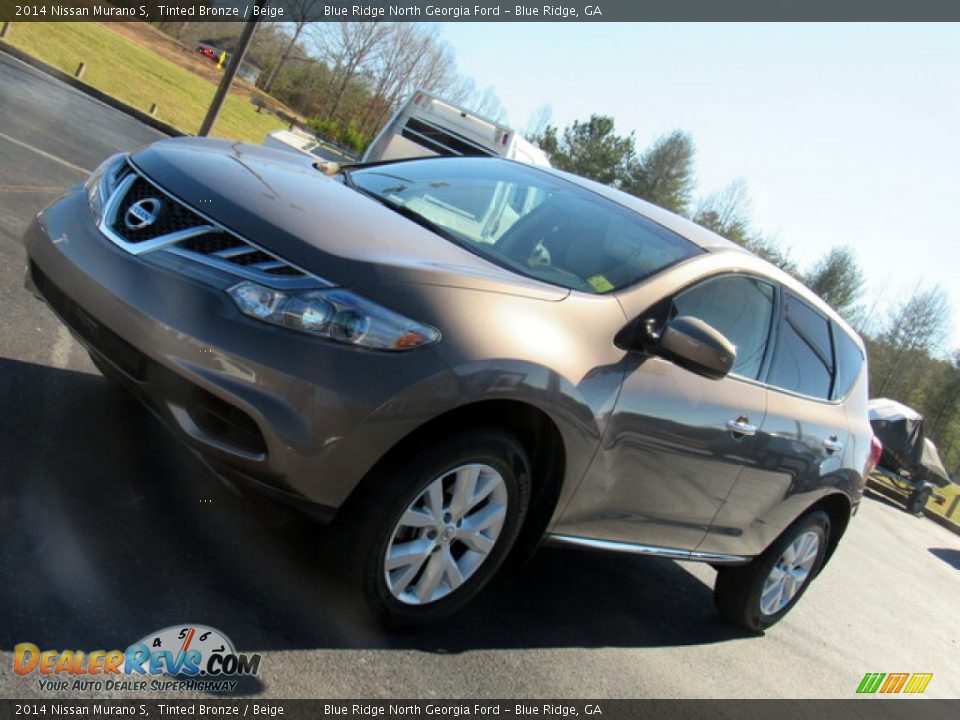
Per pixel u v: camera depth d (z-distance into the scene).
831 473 4.67
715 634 4.66
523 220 3.76
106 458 3.43
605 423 3.17
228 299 2.66
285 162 3.83
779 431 4.13
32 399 3.67
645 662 3.88
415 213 3.55
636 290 3.43
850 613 6.52
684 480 3.70
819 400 4.63
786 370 4.32
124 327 2.75
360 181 4.02
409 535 2.96
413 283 2.77
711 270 3.79
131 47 40.84
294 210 2.96
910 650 6.18
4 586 2.50
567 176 4.46
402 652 3.04
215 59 61.59
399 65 65.25
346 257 2.74
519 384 2.84
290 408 2.57
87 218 3.14
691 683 3.88
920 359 58.62
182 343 2.63
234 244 2.79
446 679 3.00
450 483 2.97
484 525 3.08
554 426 3.05
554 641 3.67
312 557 3.28
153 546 2.98
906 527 16.08
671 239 3.91
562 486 3.22
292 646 2.78
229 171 3.19
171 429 2.72
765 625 4.95
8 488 2.98
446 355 2.70
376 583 2.89
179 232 2.86
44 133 10.36
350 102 65.69
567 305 3.14
